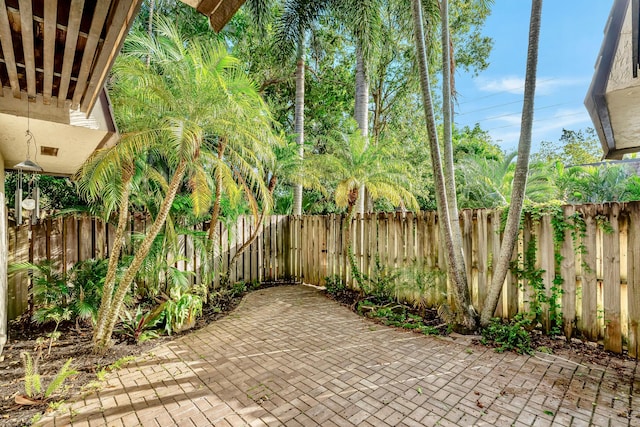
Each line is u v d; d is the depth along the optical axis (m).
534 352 3.69
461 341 4.07
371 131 14.52
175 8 9.56
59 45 1.97
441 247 5.21
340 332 4.49
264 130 4.96
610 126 1.94
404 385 3.00
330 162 6.48
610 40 1.51
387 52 10.35
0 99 2.71
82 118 3.12
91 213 5.52
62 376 2.83
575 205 3.98
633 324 3.53
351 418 2.51
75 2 1.50
